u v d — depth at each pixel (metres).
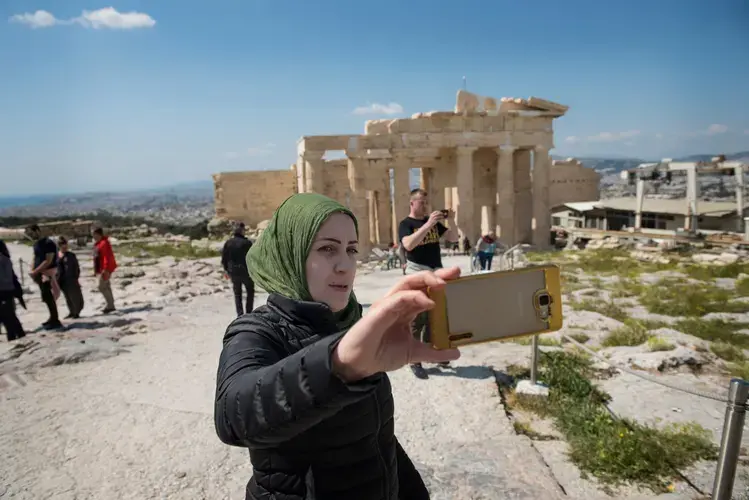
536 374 6.86
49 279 11.33
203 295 16.00
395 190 32.09
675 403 6.35
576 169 48.84
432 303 1.31
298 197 2.09
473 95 32.19
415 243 7.28
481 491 4.65
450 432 5.86
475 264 19.08
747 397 3.15
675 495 4.51
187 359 8.88
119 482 4.99
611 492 4.61
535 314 1.82
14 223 63.31
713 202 40.09
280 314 1.99
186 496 4.77
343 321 2.21
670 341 8.46
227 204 45.38
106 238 13.39
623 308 12.53
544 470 4.98
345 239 2.01
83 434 6.00
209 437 5.93
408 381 7.43
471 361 8.14
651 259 24.11
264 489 1.87
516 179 35.88
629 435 5.32
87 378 7.91
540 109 33.03
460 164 31.97
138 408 6.74
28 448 5.65
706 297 13.38
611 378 7.27
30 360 8.53
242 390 1.48
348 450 1.87
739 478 4.64
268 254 2.08
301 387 1.33
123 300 15.44
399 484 2.43
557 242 36.00
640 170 34.53
